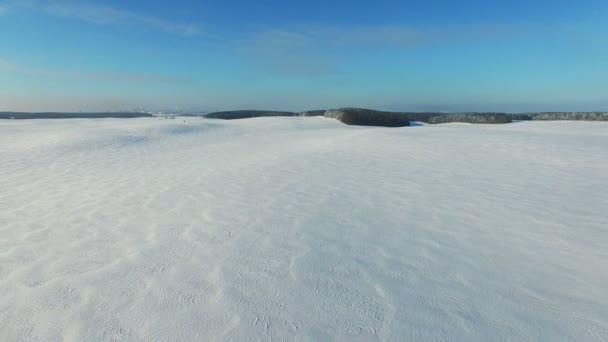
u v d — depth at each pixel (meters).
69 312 2.52
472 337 2.14
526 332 2.16
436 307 2.46
